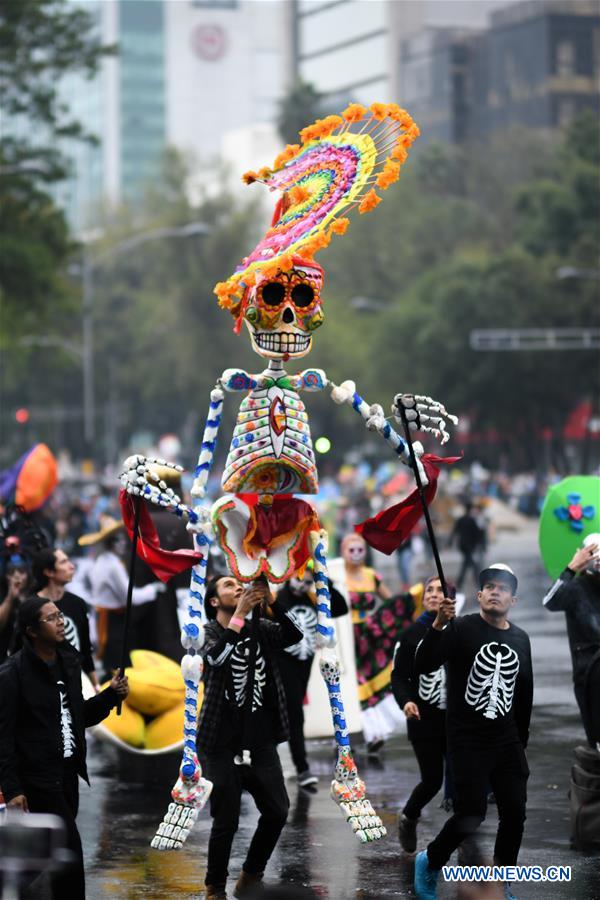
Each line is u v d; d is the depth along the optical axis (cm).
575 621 2378
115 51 10356
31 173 10362
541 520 2773
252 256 2062
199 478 2069
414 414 2069
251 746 2134
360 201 2033
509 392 16875
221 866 2141
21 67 10212
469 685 2059
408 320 17512
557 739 3341
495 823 2591
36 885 2156
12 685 1884
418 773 3073
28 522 3325
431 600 2398
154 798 2880
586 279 16462
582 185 17000
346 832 2566
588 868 2256
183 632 2056
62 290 10656
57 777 1895
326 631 2094
